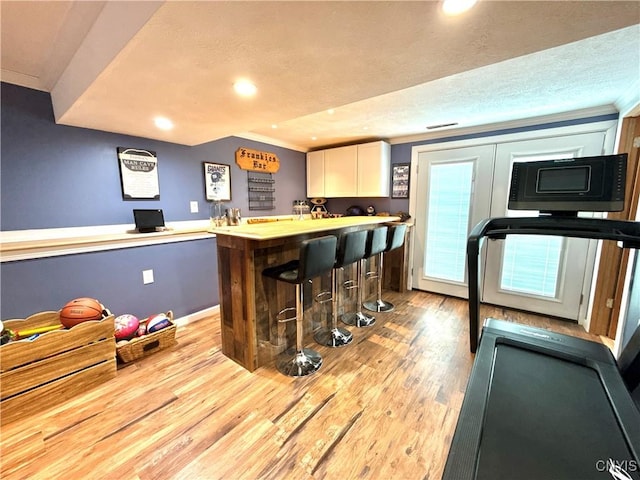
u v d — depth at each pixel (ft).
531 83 6.47
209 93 5.15
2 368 4.95
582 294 8.98
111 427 5.01
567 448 3.12
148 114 6.28
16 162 6.34
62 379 5.59
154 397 5.78
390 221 10.77
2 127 6.13
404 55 3.88
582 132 8.46
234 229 6.62
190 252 9.28
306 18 3.01
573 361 4.85
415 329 8.78
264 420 5.17
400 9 2.88
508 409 3.75
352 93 5.22
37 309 6.40
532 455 3.02
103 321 6.09
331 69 4.27
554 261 9.37
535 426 3.44
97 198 7.57
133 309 8.01
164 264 8.62
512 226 5.30
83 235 7.35
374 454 4.50
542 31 3.32
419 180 11.93
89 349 5.93
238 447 4.62
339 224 7.92
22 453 4.49
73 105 5.64
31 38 4.83
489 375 4.50
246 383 6.23
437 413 5.34
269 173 12.60
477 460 2.99
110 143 7.74
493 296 10.66
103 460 4.39
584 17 3.05
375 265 11.64
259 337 6.80
